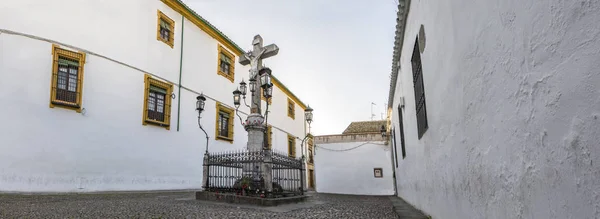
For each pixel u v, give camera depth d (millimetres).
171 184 12531
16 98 8617
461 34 2803
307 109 12203
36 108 8930
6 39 8633
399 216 5727
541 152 1562
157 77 12477
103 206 6023
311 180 28344
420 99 5547
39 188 8688
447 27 3271
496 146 2145
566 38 1318
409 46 6289
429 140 4914
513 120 1850
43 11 9328
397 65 8641
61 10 9695
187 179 13344
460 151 3109
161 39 12789
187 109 13820
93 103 10180
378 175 17500
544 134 1521
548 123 1479
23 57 8852
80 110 9820
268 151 7695
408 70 6785
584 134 1234
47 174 8906
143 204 6566
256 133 8922
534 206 1662
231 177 8328
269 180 7520
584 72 1223
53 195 8258
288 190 9109
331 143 18859
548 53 1448
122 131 10945
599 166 1161
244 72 18344
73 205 6086
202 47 15094
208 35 15586
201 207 6293
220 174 8609
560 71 1368
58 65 9555
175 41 13523
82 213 5008
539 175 1593
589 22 1191
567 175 1359
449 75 3307
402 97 8266
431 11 4016
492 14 2078
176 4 13602
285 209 6441
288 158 8680
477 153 2574
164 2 13109
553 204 1479
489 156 2297
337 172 18391
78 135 9711
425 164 5555
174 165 12812
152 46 12359
